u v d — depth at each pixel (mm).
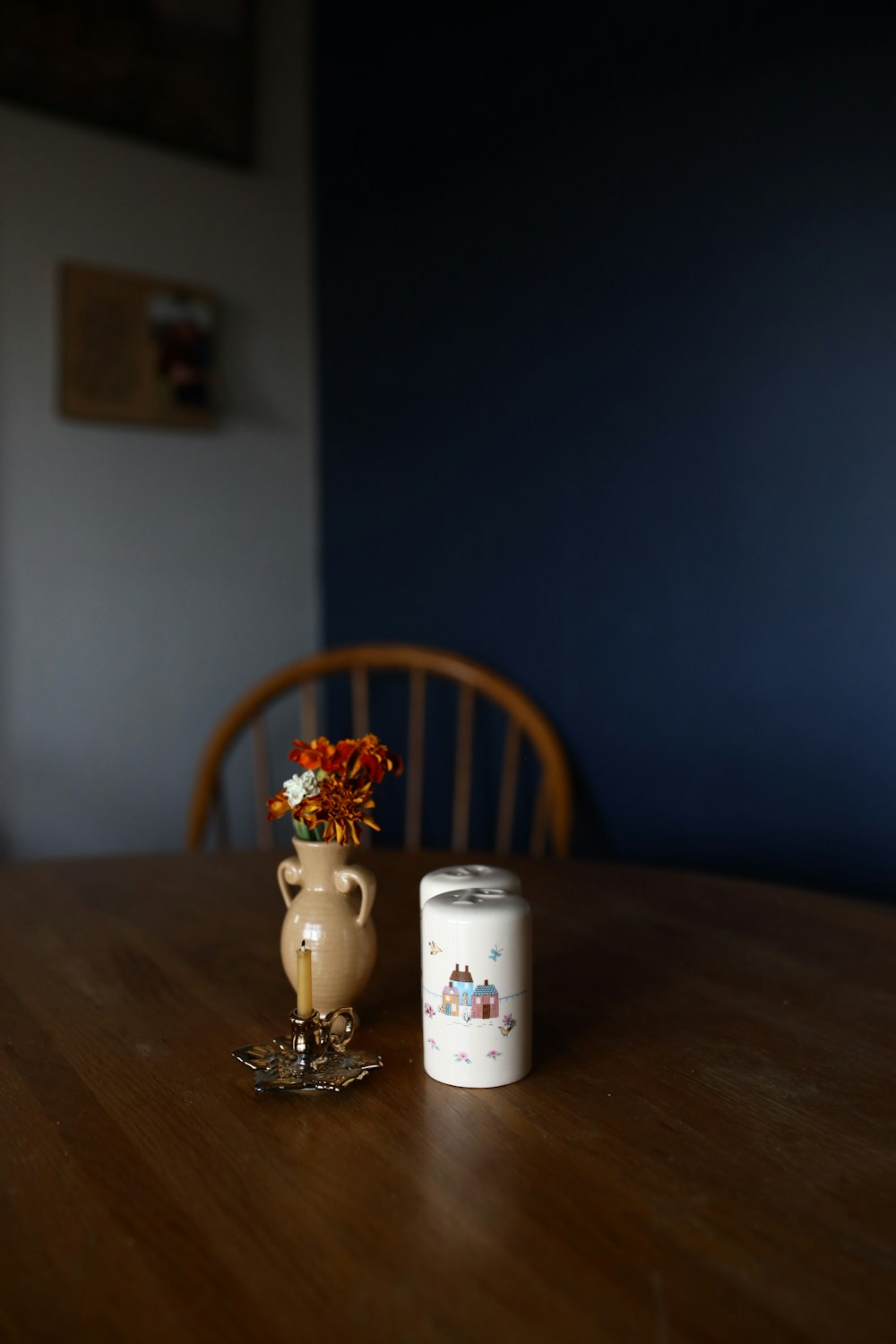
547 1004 908
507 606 2102
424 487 2271
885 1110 720
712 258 1701
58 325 2162
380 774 847
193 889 1271
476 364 2131
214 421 2389
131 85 2232
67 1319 520
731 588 1712
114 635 2283
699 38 1701
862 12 1492
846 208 1526
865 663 1545
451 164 2162
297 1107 730
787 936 1086
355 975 833
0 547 2127
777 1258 562
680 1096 741
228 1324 516
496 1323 514
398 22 2264
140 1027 868
